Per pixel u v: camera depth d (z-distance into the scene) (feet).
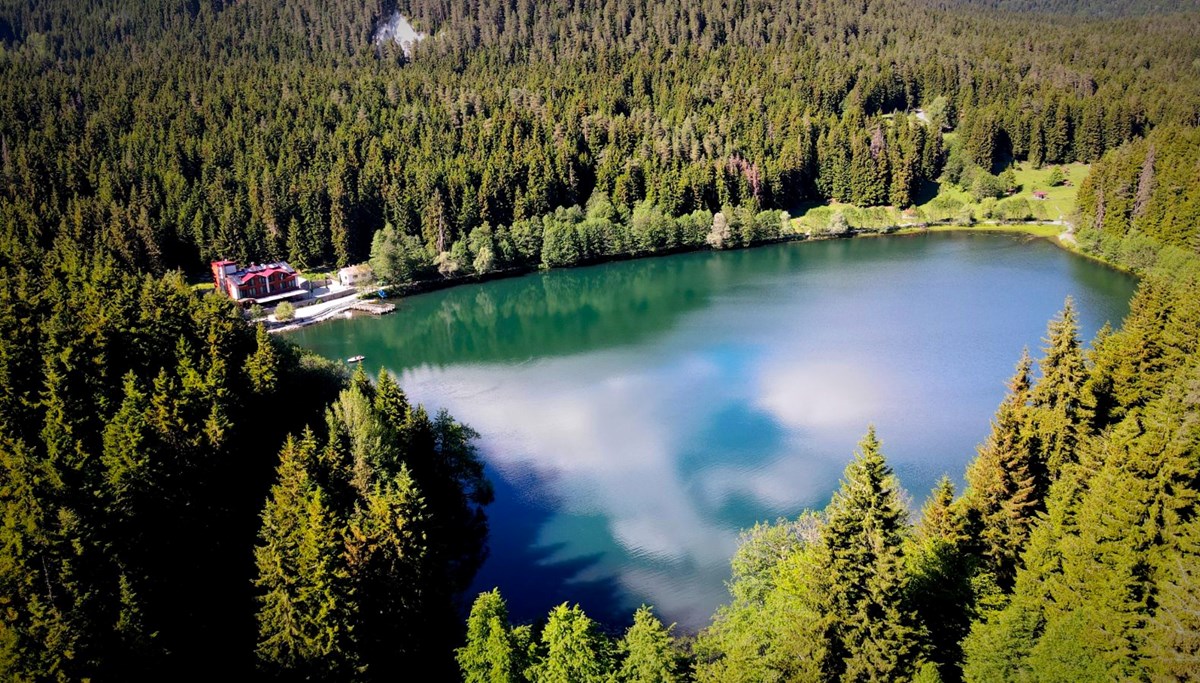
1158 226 458.50
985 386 299.17
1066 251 520.83
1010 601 128.88
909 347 346.33
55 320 221.46
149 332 236.43
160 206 532.32
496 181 584.81
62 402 189.16
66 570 132.26
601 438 270.87
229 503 185.26
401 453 205.26
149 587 149.28
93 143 621.31
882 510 116.37
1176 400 155.63
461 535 213.46
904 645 112.47
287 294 476.13
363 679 138.21
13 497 142.92
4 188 537.65
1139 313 232.53
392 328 434.71
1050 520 138.82
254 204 529.86
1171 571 115.55
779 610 129.49
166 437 179.11
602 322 418.92
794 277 492.13
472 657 133.49
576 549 206.39
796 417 279.08
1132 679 99.76
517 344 389.60
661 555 202.08
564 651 125.70
